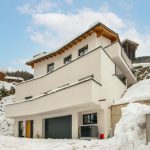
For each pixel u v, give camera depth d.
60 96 19.59
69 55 25.52
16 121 27.73
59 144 13.29
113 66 20.86
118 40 22.52
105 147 8.09
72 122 19.78
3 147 12.73
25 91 27.48
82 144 11.69
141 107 7.89
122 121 7.67
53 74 23.70
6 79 56.88
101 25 21.58
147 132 6.48
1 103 40.72
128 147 6.55
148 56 41.25
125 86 23.83
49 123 23.17
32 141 16.47
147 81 24.17
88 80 17.31
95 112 18.55
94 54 19.19
